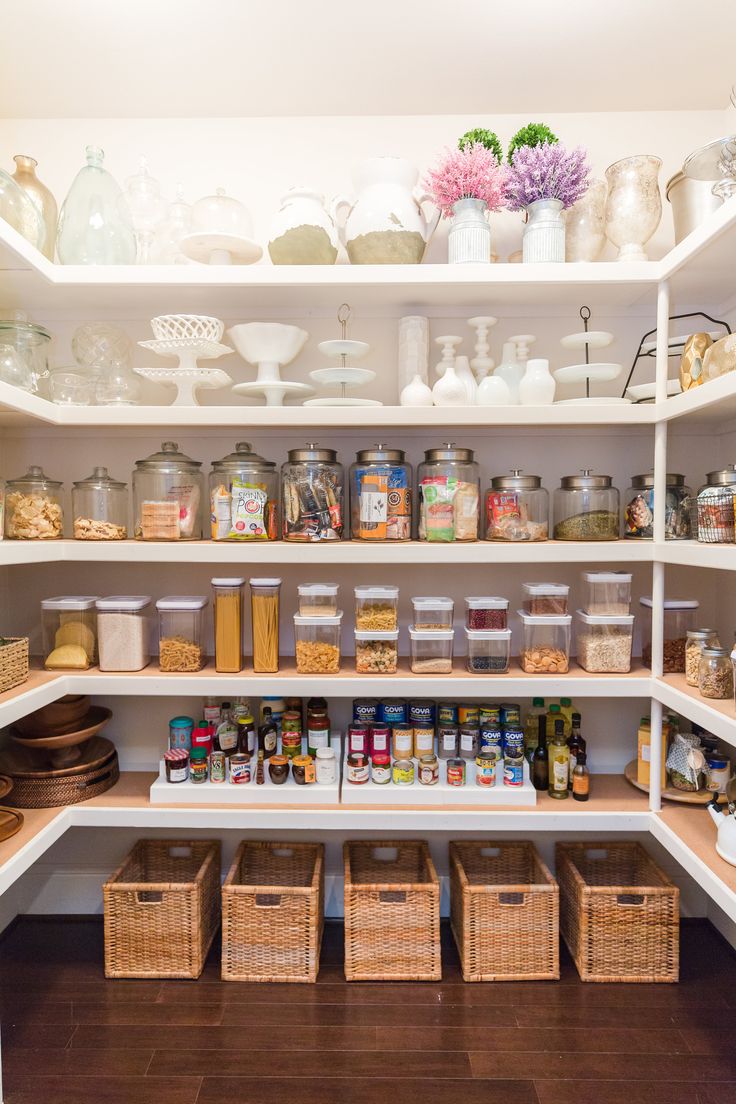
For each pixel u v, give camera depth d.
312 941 1.67
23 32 1.61
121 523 1.79
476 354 1.92
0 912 1.89
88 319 1.93
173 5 1.53
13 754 1.84
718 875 1.37
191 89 1.83
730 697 1.47
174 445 1.77
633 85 1.83
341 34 1.63
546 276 1.62
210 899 1.84
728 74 1.78
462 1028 1.53
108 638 1.75
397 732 1.82
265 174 1.96
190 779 1.78
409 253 1.66
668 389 1.68
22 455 1.97
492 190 1.67
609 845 1.97
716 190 1.38
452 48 1.68
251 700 1.99
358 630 1.73
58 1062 1.43
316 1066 1.42
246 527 1.69
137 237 1.84
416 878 1.99
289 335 1.74
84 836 2.00
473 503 1.73
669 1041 1.49
